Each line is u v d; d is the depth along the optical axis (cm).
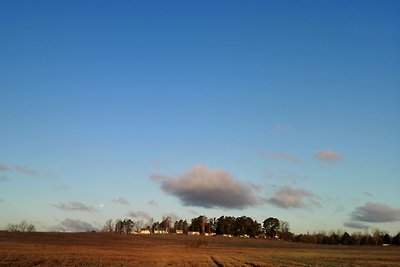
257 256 9488
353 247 17650
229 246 16025
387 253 12338
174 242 16975
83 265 5506
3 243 12056
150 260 7050
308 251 13275
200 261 7144
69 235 16812
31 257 6794
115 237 17700
